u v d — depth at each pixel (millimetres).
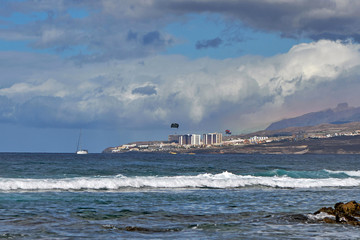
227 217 22844
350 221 21734
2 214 22234
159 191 36406
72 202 27875
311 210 26406
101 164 91562
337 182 45844
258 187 41812
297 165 116062
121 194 33281
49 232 17906
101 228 19047
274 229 19594
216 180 41875
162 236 17609
